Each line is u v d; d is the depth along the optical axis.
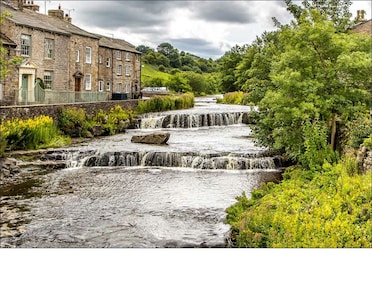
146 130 28.66
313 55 13.84
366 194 8.84
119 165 18.05
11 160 16.86
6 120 19.30
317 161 12.93
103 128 25.66
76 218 11.10
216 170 17.12
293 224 8.32
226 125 31.89
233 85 61.53
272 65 15.71
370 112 14.08
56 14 37.34
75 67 34.19
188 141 22.45
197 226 10.51
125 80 45.47
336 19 17.72
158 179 15.38
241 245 8.62
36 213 11.48
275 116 14.82
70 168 17.33
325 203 9.01
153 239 9.65
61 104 24.06
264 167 17.34
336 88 13.71
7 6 30.27
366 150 10.90
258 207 10.16
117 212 11.59
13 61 17.28
